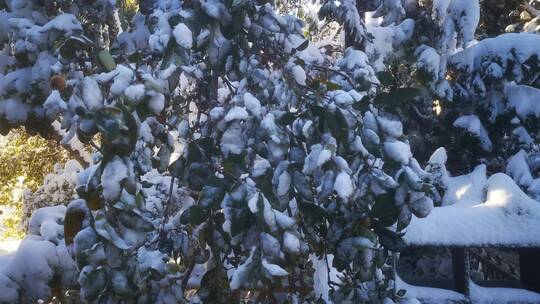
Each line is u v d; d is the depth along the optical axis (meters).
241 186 2.05
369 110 2.37
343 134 2.13
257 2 2.57
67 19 2.59
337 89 2.34
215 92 2.70
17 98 3.07
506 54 5.27
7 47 3.34
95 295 1.85
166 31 2.26
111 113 1.80
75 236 1.93
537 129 5.46
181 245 2.65
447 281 4.15
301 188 2.20
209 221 2.32
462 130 5.56
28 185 10.53
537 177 5.55
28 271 2.55
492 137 5.76
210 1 2.40
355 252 2.21
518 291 3.51
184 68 2.19
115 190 1.76
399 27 5.35
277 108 2.58
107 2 3.54
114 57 2.50
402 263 5.86
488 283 4.01
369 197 2.22
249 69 2.57
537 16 7.23
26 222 5.61
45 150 9.98
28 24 2.90
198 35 2.45
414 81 5.53
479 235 3.24
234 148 2.20
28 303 2.54
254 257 1.94
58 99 2.36
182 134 2.53
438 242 3.21
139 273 1.97
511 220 3.30
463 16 5.05
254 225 2.02
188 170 2.38
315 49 3.17
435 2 5.06
